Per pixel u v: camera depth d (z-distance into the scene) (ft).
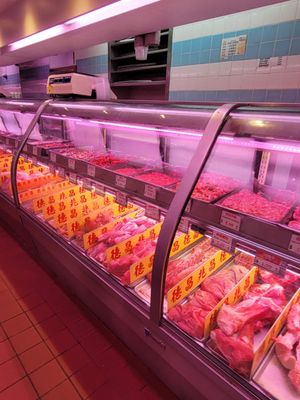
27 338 5.48
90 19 6.57
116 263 4.85
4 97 11.68
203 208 3.62
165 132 6.02
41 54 11.68
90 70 13.67
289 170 5.41
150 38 7.65
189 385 4.02
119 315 4.68
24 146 7.83
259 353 3.29
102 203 6.97
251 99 8.45
